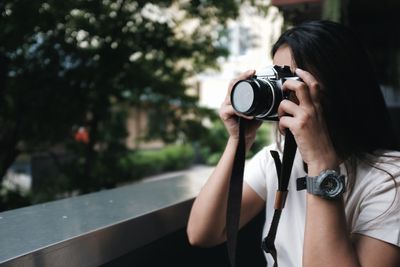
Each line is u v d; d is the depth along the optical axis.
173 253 1.26
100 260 0.89
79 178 3.61
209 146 4.46
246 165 1.19
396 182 0.81
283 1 2.03
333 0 1.75
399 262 0.78
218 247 1.52
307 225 0.78
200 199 1.10
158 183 1.55
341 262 0.74
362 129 0.90
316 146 0.79
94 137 3.73
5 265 0.67
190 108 4.45
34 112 3.28
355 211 0.85
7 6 2.36
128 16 3.07
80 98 3.35
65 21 2.65
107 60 3.19
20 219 0.96
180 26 3.65
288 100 0.83
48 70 3.13
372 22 2.73
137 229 1.00
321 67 0.88
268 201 1.09
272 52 1.00
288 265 0.97
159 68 3.78
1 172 3.43
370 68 0.94
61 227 0.89
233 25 4.06
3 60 2.79
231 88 0.93
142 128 4.79
